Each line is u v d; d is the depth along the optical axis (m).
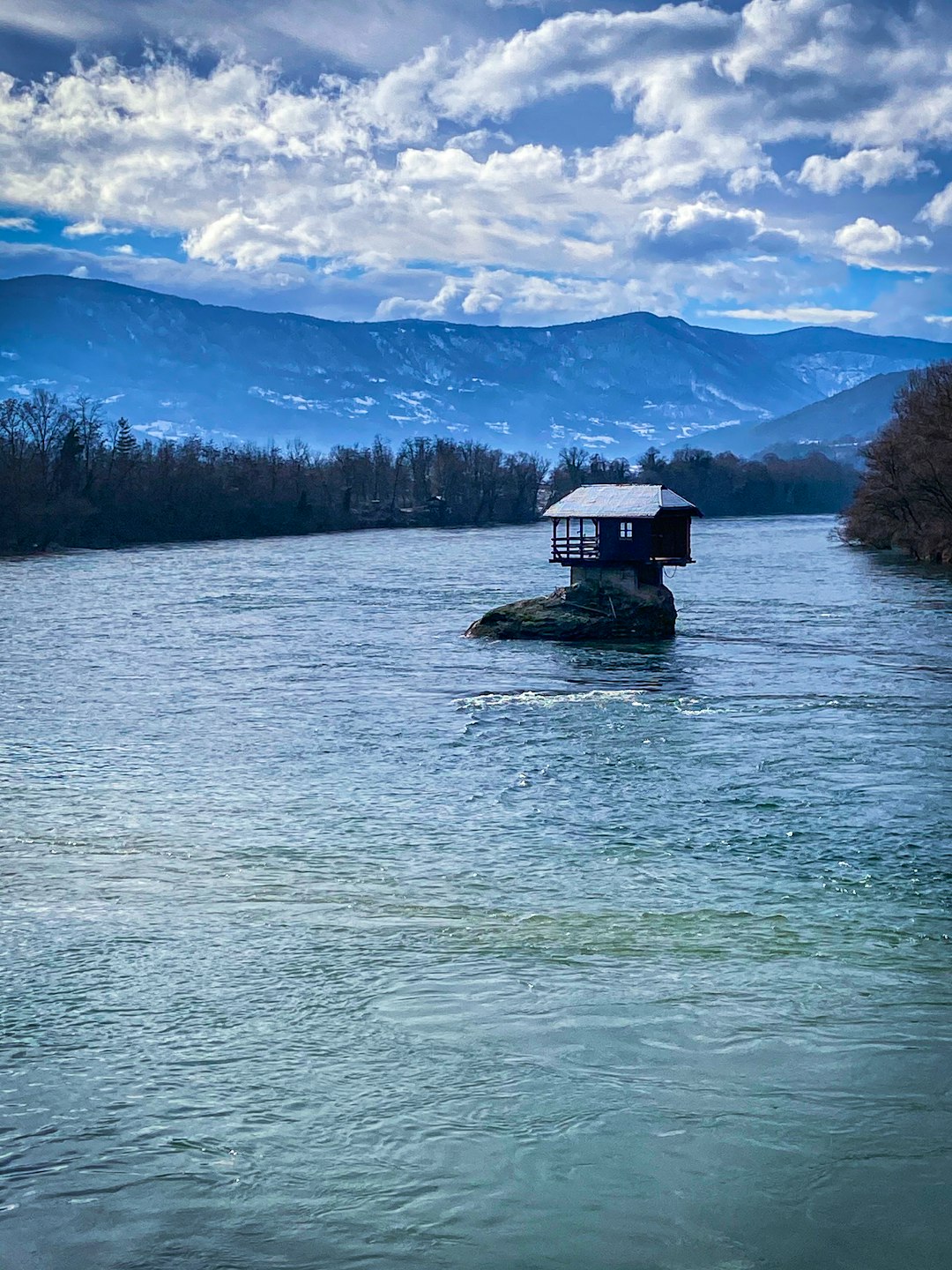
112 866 29.56
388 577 121.69
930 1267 14.06
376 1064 19.06
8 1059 19.34
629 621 73.25
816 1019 20.62
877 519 148.38
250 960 23.50
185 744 43.94
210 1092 18.25
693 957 23.61
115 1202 15.40
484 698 53.47
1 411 190.38
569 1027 20.36
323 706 51.81
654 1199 15.38
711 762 40.62
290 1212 15.17
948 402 127.69
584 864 29.88
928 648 68.19
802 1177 15.84
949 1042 19.73
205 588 109.31
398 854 30.73
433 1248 14.45
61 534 171.50
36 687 56.47
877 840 31.80
